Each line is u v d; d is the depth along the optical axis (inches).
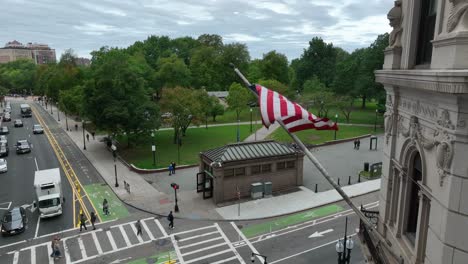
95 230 1139.9
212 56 4623.5
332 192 1451.8
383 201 466.6
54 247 967.0
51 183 1222.3
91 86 2010.3
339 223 1174.3
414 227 402.9
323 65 4626.0
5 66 7726.4
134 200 1378.0
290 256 970.7
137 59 4074.8
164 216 1242.0
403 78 365.4
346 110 3383.4
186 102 2186.3
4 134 2733.8
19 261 957.2
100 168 1806.1
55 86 3681.1
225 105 3806.6
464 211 283.0
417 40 378.6
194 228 1151.0
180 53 5733.3
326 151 2127.2
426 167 343.9
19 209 1192.8
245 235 1098.7
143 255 989.2
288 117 410.0
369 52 3016.7
